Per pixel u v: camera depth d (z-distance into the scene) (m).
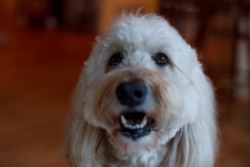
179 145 1.34
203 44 3.89
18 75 4.31
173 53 1.26
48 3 7.56
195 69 1.31
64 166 2.46
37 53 5.42
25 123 3.05
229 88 3.95
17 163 2.48
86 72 1.31
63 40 6.46
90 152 1.33
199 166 1.33
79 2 7.27
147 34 1.26
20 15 7.87
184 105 1.18
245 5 3.83
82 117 1.31
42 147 2.69
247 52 4.00
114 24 1.36
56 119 3.16
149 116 1.16
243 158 2.65
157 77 1.17
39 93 3.77
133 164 1.33
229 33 3.96
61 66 4.84
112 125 1.19
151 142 1.19
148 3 5.98
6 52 5.35
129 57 1.27
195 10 3.87
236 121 3.34
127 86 1.13
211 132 1.35
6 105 3.38
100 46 1.32
